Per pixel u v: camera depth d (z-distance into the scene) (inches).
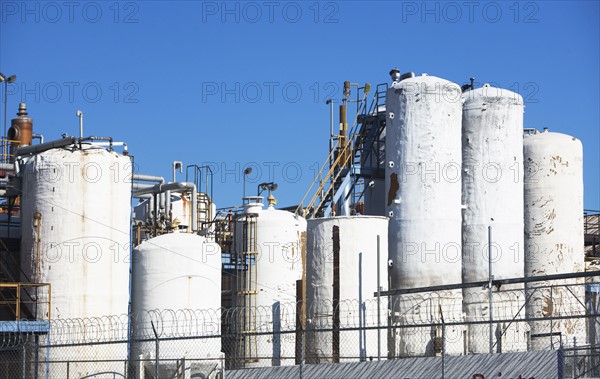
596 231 3324.3
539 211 2544.3
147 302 2091.5
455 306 2210.9
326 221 2121.1
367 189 2568.9
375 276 2087.8
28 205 2100.1
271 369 1465.3
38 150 2174.0
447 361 1397.6
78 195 2069.4
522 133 2425.0
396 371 1418.6
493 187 2367.1
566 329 2480.3
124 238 2118.6
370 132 2480.3
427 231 2222.0
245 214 2389.3
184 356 2043.6
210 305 2112.5
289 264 2384.4
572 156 2568.9
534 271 2532.0
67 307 2039.9
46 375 1878.7
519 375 1366.9
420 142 2246.6
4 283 2021.4
